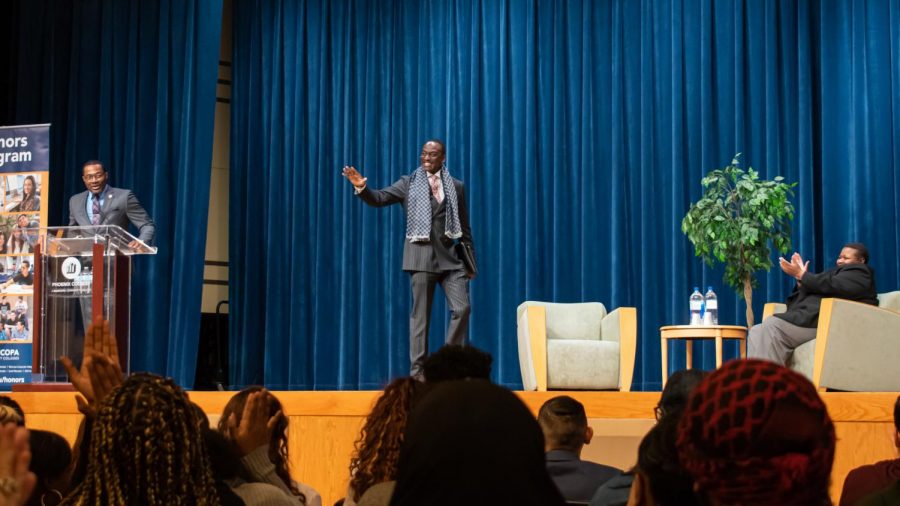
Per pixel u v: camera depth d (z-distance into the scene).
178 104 9.44
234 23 9.93
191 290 9.06
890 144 8.55
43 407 5.46
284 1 9.84
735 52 8.93
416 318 7.01
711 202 7.90
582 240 9.08
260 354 9.66
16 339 7.21
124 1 9.60
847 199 8.61
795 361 6.41
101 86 9.55
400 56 9.64
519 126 9.27
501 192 9.23
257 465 2.74
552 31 9.33
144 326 9.20
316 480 5.46
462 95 9.40
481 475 1.15
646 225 8.97
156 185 9.34
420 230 6.98
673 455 1.58
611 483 2.33
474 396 1.20
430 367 2.58
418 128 9.49
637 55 9.14
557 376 7.06
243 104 9.86
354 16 9.76
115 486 1.70
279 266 9.61
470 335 9.27
